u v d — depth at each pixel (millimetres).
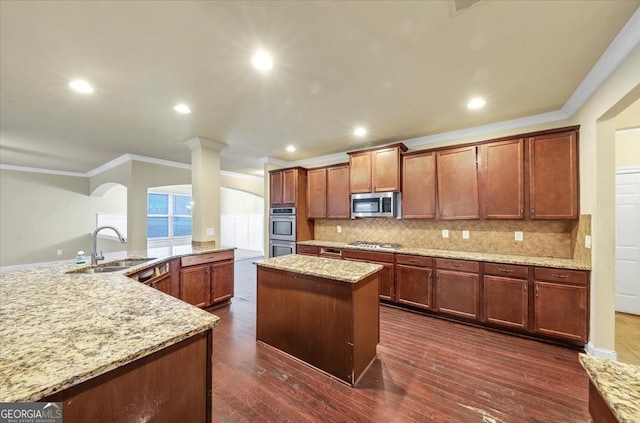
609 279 2213
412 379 1973
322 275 2023
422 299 3227
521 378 1979
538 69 2035
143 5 1393
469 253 3230
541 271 2533
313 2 1384
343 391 1840
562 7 1425
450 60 1925
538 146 2762
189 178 5672
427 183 3490
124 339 919
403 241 4012
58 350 838
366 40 1700
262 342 2512
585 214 2447
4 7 1378
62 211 6312
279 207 5059
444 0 1374
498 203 2982
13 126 3248
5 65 1940
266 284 2484
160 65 1969
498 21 1529
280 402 1725
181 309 1217
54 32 1592
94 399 797
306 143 4152
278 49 1789
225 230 9734
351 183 4133
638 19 1498
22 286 1604
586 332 2328
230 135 3711
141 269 2299
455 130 3479
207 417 1102
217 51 1809
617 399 613
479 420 1576
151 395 932
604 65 1923
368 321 2166
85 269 2223
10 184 5684
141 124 3229
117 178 5223
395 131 3545
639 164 3207
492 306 2777
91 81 2188
